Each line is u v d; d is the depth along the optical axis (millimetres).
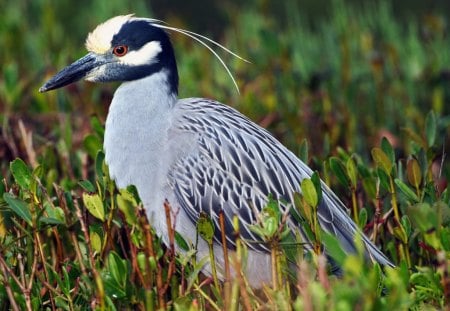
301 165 11883
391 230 11344
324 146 14570
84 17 22859
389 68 17594
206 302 10602
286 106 16219
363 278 8242
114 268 9570
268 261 11297
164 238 11586
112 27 12062
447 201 10859
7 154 13469
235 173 11461
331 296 8070
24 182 10281
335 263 10898
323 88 17000
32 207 10148
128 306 10195
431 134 12516
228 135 11656
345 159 12516
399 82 17281
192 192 11398
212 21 23938
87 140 12695
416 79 17328
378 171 11195
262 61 17984
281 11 23859
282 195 11453
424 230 8859
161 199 11555
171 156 11555
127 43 11992
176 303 9305
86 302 10289
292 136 15328
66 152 13367
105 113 15328
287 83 17062
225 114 11984
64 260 10828
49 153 13031
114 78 12086
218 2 24062
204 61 18156
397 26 20016
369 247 11039
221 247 11359
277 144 11953
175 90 12109
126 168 11742
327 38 18703
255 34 19672
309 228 9805
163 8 24469
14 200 10000
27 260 10539
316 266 9422
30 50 19891
